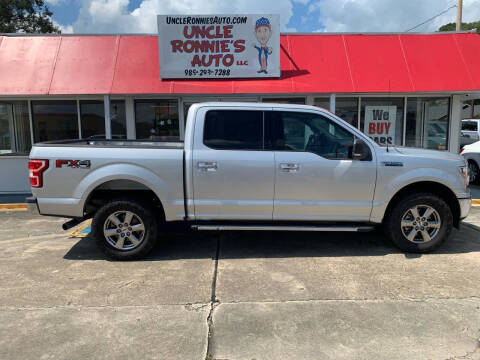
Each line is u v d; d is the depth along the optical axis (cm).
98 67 920
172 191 475
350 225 494
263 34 899
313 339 309
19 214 766
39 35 962
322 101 1012
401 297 381
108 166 468
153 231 486
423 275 436
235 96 1012
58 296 387
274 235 597
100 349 296
